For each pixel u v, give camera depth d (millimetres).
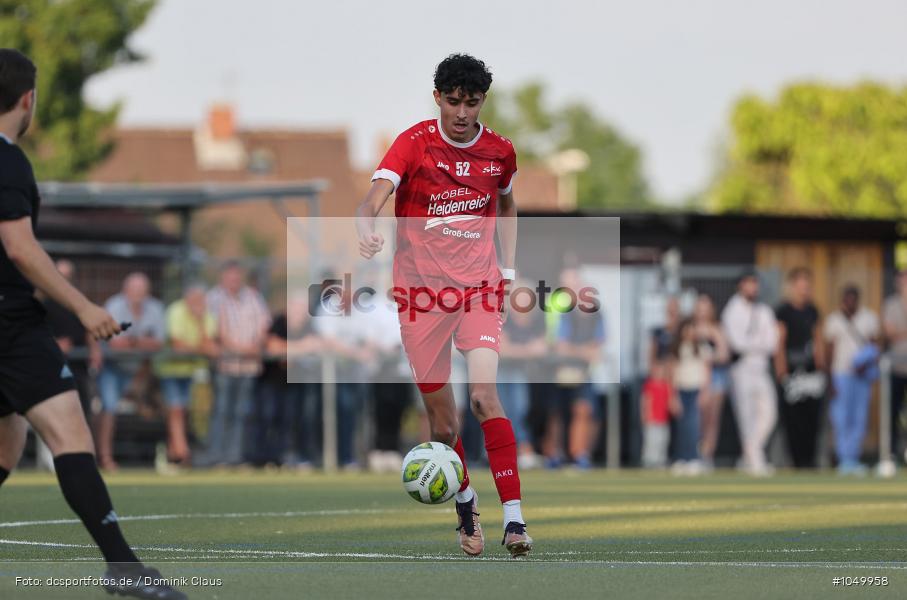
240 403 51906
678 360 53344
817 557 20938
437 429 21000
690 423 53250
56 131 83125
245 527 25672
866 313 54375
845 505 32656
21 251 14898
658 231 60375
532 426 54719
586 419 53625
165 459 54531
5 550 20938
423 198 20516
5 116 15648
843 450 53938
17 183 15055
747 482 44406
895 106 127688
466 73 19906
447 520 27406
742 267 59281
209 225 116312
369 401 53500
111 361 50500
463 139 20469
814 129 127875
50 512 28578
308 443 52500
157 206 55469
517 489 20203
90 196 53094
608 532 25109
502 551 21562
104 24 83250
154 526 25828
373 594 16016
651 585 17109
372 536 24047
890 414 55719
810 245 61656
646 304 55031
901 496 36719
